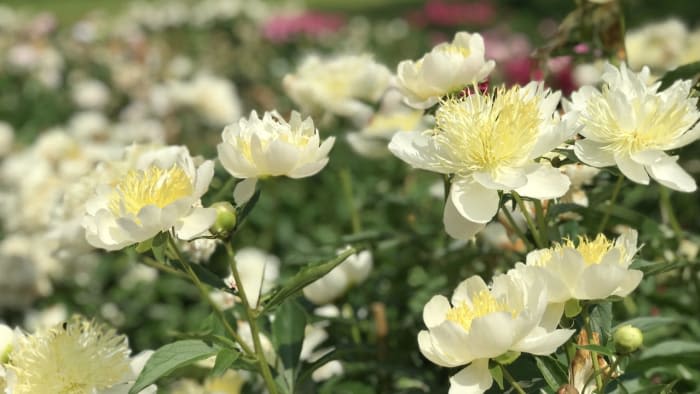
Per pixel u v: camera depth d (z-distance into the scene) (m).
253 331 0.97
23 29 4.77
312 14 4.96
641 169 0.93
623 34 1.25
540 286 0.86
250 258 1.92
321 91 1.54
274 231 2.44
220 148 0.93
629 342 0.88
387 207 1.86
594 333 0.93
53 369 0.98
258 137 0.92
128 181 0.94
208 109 2.99
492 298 0.88
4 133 3.11
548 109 0.94
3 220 2.26
